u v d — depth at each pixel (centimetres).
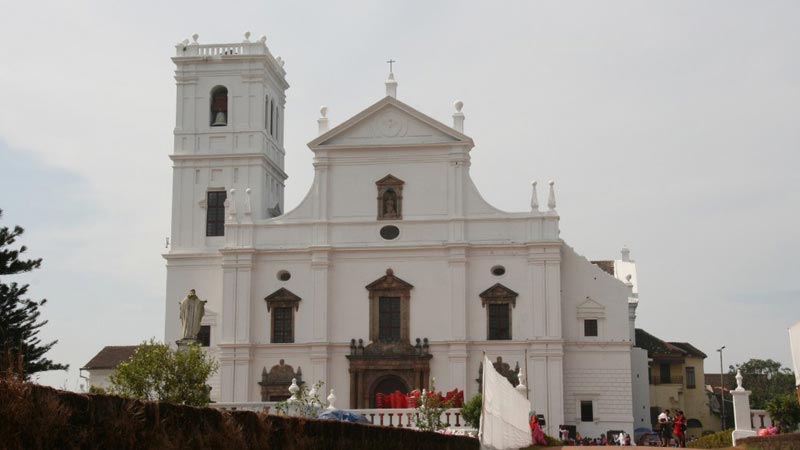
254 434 2192
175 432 1853
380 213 8231
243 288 8219
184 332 6381
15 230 6669
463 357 7944
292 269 8250
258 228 8331
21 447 1463
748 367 14412
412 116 8275
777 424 4938
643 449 4950
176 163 8675
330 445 2708
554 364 7894
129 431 1703
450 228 8150
